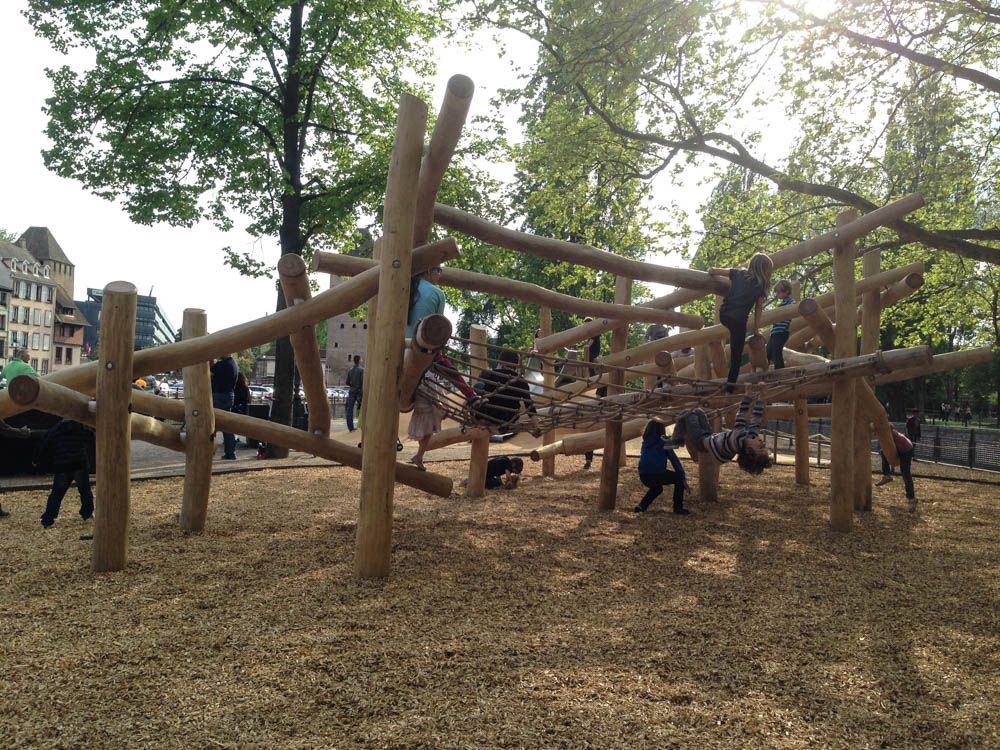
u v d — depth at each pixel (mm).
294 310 6793
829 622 5285
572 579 6348
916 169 14336
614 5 12758
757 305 7910
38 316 96625
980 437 24516
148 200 15945
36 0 15352
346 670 4113
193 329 7809
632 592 5980
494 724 3463
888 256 18016
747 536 8508
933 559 7500
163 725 3406
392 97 18406
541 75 14797
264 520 8625
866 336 11305
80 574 6094
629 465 16312
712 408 8578
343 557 6895
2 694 3721
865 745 3381
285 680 3959
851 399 8961
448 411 7207
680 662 4367
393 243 6133
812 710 3744
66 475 8016
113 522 6211
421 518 9078
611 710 3654
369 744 3244
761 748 3307
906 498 12180
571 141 15492
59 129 15938
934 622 5348
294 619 5027
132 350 6289
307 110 17219
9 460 11242
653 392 7445
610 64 13438
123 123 16297
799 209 15453
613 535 8352
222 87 17000
